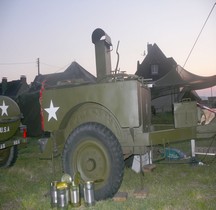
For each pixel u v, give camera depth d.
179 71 16.34
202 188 4.08
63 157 3.76
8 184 4.79
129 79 3.74
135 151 3.83
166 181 4.48
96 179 3.57
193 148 5.45
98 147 3.57
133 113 3.51
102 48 4.46
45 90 3.95
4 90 34.53
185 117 4.02
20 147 6.41
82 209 3.37
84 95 3.72
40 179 5.01
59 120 3.88
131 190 4.07
